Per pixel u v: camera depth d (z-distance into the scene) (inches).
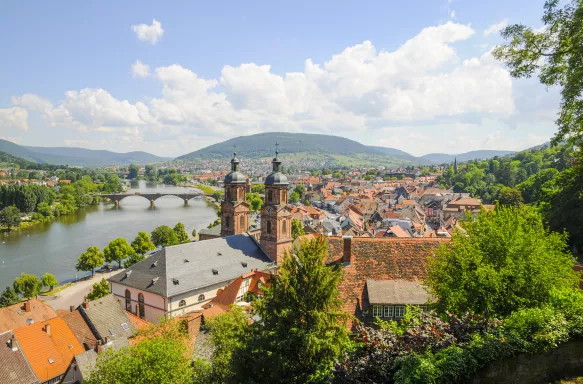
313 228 6333.7
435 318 954.7
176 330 1801.2
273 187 3472.0
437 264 1295.5
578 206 2925.7
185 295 2920.8
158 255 3120.1
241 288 2871.6
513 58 1008.2
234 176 3905.0
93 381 1536.7
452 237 1379.2
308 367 1062.4
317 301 1128.8
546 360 848.3
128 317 2571.4
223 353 1594.5
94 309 2481.5
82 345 2273.6
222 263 3275.1
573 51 903.7
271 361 1052.5
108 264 5275.6
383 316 1360.7
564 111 972.6
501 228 1235.2
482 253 1200.8
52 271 4877.0
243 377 1151.0
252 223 6161.4
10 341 1985.7
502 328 896.3
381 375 833.5
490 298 1119.6
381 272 1472.7
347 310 1379.2
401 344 873.5
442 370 789.2
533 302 1108.5
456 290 1169.4
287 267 1184.8
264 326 1161.4
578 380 832.9
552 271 1178.0
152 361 1493.6
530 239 1189.7
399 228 5502.0
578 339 865.5
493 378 825.5
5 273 4746.6
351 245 1515.7
